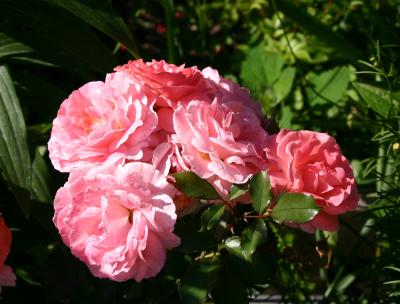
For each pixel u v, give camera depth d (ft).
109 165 1.39
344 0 2.94
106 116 1.46
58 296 1.59
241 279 1.41
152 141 1.44
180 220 1.46
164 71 1.47
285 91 2.62
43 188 1.74
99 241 1.34
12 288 1.81
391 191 1.89
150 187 1.36
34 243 1.78
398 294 1.82
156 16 3.46
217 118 1.43
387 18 2.75
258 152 1.45
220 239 1.44
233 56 3.12
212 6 3.31
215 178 1.41
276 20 3.07
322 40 2.40
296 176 1.41
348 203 1.44
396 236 1.86
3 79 1.72
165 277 1.57
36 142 1.97
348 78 2.66
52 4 1.84
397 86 1.97
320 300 2.28
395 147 1.80
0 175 1.77
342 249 2.41
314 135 1.45
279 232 2.02
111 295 1.65
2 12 1.81
